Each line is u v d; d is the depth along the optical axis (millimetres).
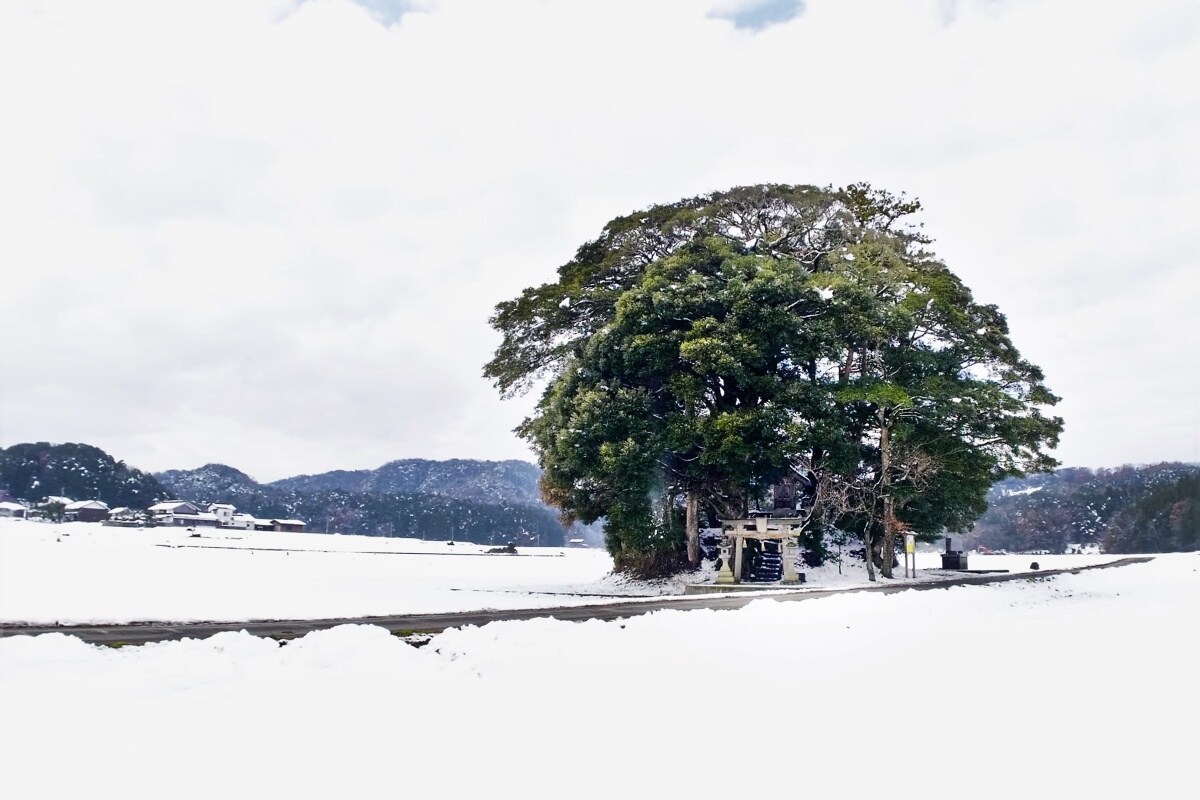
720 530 35031
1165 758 6574
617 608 16531
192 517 125812
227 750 5621
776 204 35156
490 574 45062
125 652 8414
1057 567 43188
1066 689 9273
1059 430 35031
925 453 31906
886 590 24469
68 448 147750
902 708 8125
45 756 5277
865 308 31266
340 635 9359
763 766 6055
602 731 6773
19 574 27500
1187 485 95812
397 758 5727
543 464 33344
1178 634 14281
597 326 35125
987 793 5652
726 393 32188
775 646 11656
